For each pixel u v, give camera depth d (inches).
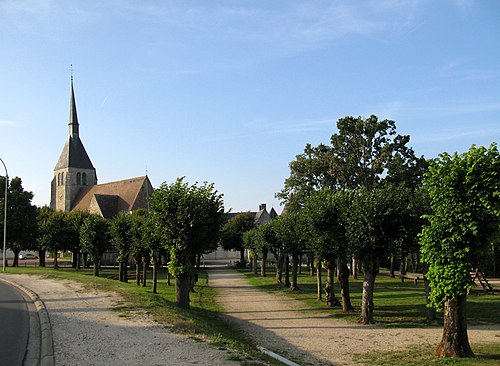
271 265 3371.1
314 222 988.6
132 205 3595.0
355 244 856.9
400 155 1916.8
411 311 981.8
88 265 2581.2
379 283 1711.4
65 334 482.9
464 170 586.2
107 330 503.2
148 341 452.1
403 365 525.3
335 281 1882.4
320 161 2026.3
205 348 425.1
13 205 2166.6
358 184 1959.9
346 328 786.8
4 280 1143.0
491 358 554.3
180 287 892.0
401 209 854.5
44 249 2325.3
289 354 576.1
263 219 4404.5
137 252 1445.6
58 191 4271.7
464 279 571.2
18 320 579.8
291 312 998.4
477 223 574.9
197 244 914.1
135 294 804.6
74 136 4276.6
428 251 607.8
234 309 1045.2
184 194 917.2
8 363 384.8
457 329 574.9
